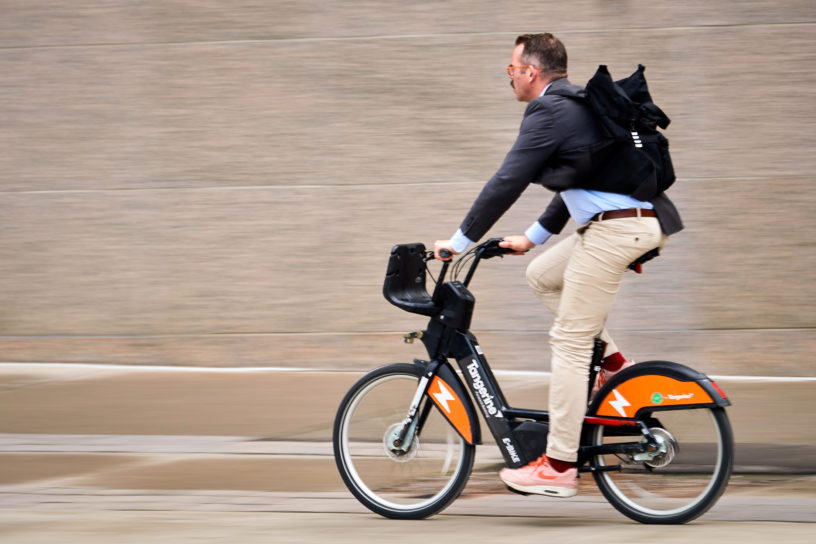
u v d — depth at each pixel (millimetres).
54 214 30531
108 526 15289
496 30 28578
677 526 14766
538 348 27953
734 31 27391
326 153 29422
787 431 21016
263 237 29719
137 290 30234
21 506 16781
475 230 15117
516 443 15375
